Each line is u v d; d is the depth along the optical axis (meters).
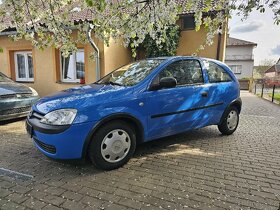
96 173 3.43
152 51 9.48
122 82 4.12
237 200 2.79
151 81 3.87
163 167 3.66
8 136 5.14
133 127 3.77
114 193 2.91
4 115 5.80
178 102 4.13
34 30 3.61
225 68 5.20
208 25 3.54
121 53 9.77
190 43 10.05
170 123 4.10
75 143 3.23
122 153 3.62
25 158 3.93
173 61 4.26
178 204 2.70
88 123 3.25
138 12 3.28
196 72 4.56
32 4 3.26
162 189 3.01
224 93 4.98
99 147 3.39
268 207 2.66
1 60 10.45
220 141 5.00
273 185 3.15
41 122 3.35
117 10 3.23
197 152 4.32
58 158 3.28
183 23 10.02
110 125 3.46
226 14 3.25
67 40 3.67
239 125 6.72
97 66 8.30
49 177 3.30
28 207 2.62
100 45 8.47
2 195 2.84
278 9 2.98
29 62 10.24
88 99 3.37
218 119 5.02
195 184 3.14
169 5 3.20
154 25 3.54
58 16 3.48
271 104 12.21
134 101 3.62
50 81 9.64
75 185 3.09
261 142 5.00
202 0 3.25
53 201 2.73
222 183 3.18
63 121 3.19
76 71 9.52
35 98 6.48
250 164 3.82
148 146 4.59
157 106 3.88
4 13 3.23
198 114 4.52
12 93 5.97
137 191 2.96
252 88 23.28
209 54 9.84
